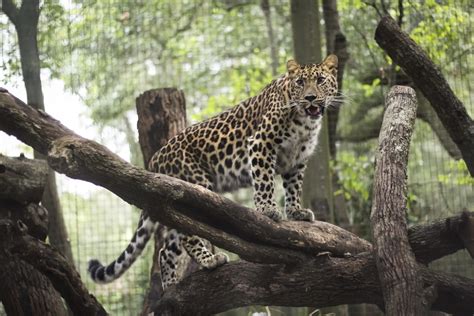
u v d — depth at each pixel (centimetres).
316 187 1517
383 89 1919
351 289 989
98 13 1772
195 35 2362
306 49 1582
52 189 1428
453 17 1672
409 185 1745
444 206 1775
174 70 2362
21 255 902
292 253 998
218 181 1161
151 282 1293
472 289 984
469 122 1104
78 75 1683
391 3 1862
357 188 1898
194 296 1034
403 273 901
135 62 2052
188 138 1165
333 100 1156
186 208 921
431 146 1866
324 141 1536
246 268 1030
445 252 977
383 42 1097
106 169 823
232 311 1869
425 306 898
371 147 2052
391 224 941
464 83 1711
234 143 1151
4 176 950
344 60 1703
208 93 2434
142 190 852
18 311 1023
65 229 1441
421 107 1739
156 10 2059
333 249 1038
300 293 1003
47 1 1550
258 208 1091
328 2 1747
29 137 869
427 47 1691
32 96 1426
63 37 1611
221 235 939
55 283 960
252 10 2439
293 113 1105
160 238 1312
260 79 2345
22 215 977
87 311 992
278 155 1138
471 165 1117
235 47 2427
